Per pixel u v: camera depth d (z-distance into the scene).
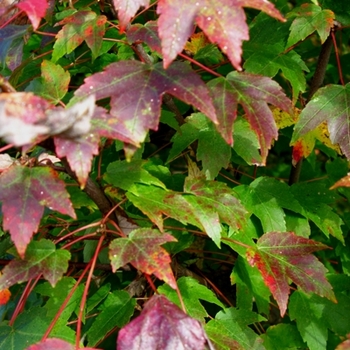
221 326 0.77
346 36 1.02
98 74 0.68
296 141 0.81
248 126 0.79
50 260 0.70
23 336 0.74
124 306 0.78
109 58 0.92
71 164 0.65
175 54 0.66
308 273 0.76
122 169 0.74
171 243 0.82
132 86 0.68
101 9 0.85
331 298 0.76
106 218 0.73
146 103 0.67
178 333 0.67
